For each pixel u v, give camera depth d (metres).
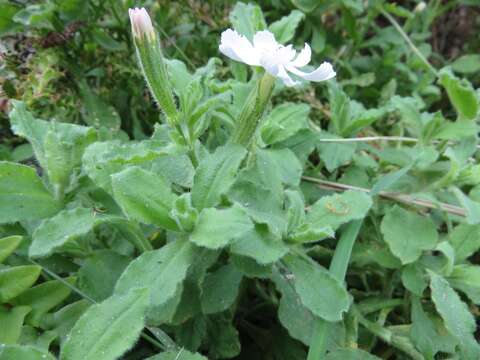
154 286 0.10
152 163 0.12
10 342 0.10
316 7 0.21
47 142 0.11
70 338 0.08
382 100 0.21
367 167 0.17
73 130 0.12
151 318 0.11
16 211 0.11
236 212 0.10
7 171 0.11
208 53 0.20
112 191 0.11
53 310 0.12
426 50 0.23
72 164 0.12
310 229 0.11
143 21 0.10
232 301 0.12
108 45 0.18
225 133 0.15
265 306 0.14
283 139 0.14
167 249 0.10
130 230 0.11
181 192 0.13
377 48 0.25
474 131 0.16
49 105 0.16
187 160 0.12
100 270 0.12
